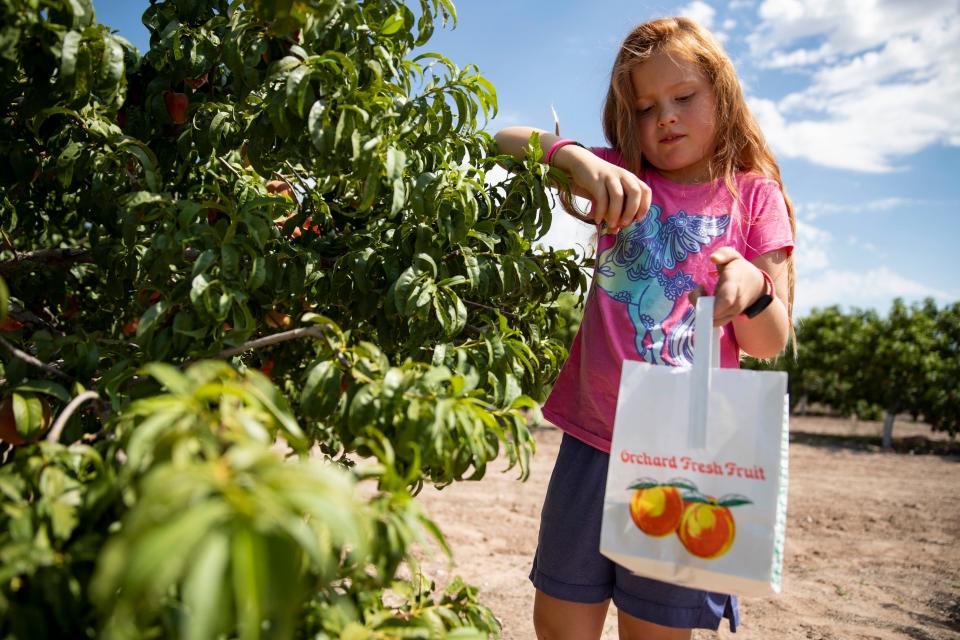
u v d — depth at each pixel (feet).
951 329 55.11
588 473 5.80
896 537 18.90
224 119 5.26
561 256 6.27
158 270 4.36
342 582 4.23
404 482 3.31
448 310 4.83
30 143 5.20
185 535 1.89
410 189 4.93
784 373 3.91
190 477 2.12
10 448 4.94
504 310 6.02
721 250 4.76
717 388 4.03
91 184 5.06
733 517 3.86
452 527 16.94
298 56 4.78
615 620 11.27
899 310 52.24
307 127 4.63
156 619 2.74
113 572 1.97
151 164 4.75
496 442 4.24
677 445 4.06
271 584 2.11
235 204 5.80
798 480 29.32
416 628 3.70
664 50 5.75
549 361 6.23
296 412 6.00
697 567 3.91
